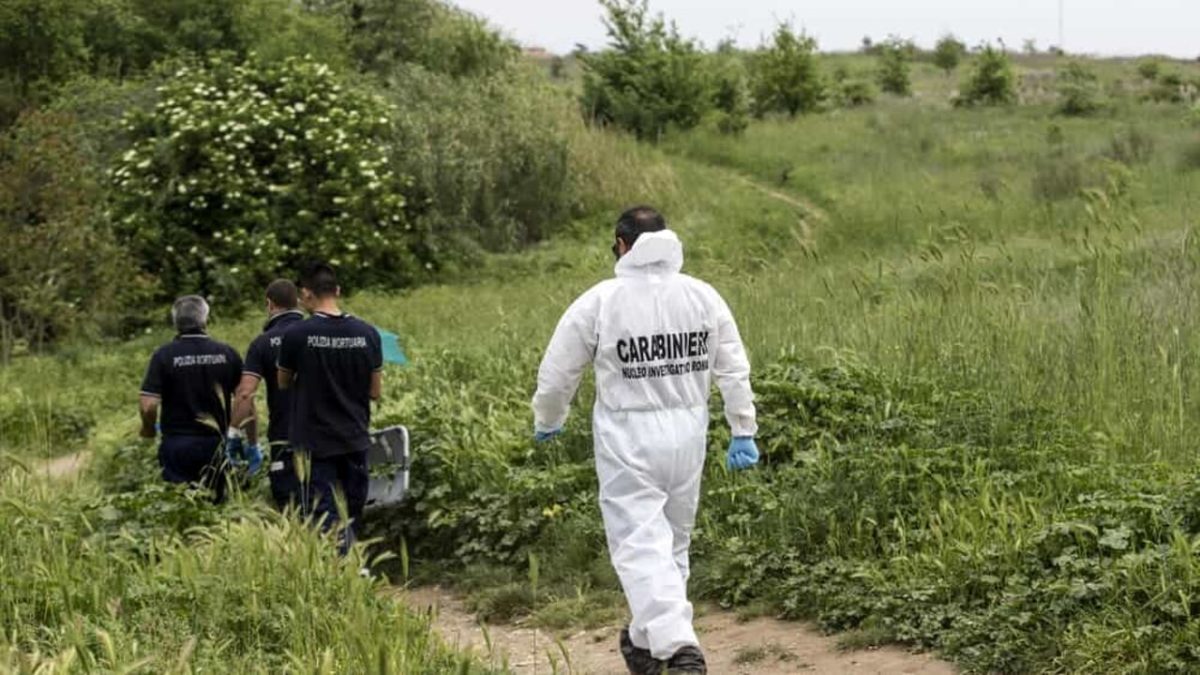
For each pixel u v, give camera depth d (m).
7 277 20.12
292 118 24.42
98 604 6.35
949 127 35.91
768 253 18.50
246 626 6.20
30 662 5.21
